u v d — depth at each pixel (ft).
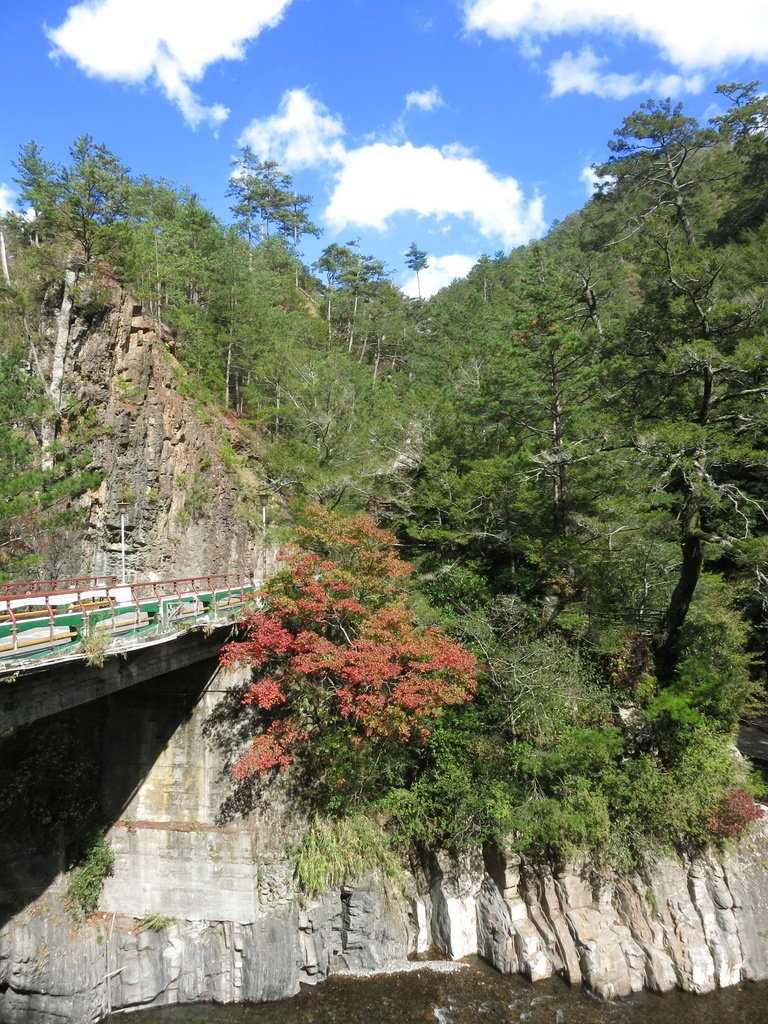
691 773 66.85
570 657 73.31
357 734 70.08
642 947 61.67
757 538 63.31
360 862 67.05
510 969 62.64
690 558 73.26
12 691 45.78
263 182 258.16
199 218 152.05
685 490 80.43
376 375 181.57
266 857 67.77
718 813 64.75
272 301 159.43
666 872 64.44
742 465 76.59
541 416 84.99
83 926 64.90
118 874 69.00
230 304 131.34
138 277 112.98
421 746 71.36
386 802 69.46
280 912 65.36
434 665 62.85
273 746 66.33
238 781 69.97
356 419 106.93
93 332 101.55
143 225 128.88
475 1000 59.77
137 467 100.63
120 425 99.81
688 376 72.02
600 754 65.31
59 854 67.36
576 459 75.41
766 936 62.69
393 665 61.82
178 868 68.23
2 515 63.52
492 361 89.92
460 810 66.80
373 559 69.87
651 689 73.26
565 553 75.36
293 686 69.05
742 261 86.63
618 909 64.28
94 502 95.45
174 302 129.59
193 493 106.93
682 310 70.95
